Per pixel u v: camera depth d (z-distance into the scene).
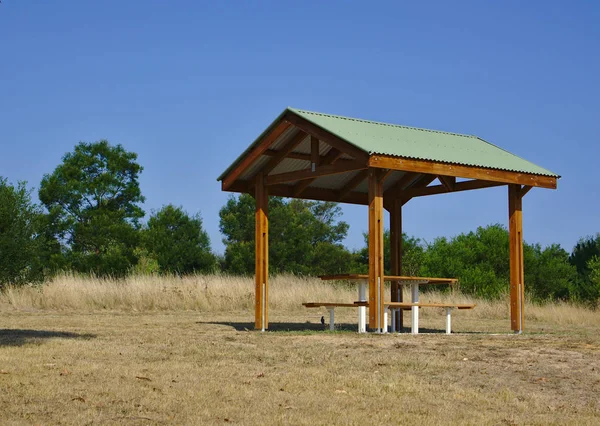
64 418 7.25
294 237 46.62
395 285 18.05
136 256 43.06
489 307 23.81
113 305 23.64
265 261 15.94
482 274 32.44
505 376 9.76
